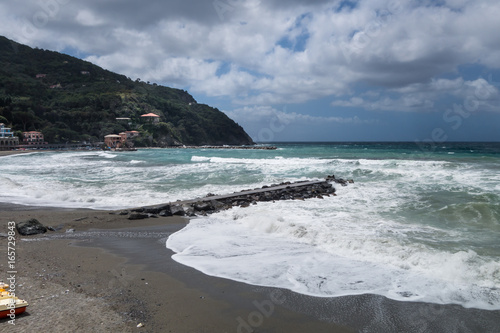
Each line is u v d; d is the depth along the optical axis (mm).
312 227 11156
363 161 34781
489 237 9812
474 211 12859
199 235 10750
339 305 5941
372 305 5926
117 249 9266
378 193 17984
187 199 17688
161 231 11375
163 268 7750
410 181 21250
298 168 32031
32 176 28062
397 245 8672
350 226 11273
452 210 13172
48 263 7980
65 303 5793
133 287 6637
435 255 7840
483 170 25516
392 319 5473
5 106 123750
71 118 140125
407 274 7188
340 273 7340
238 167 34094
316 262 8016
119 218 13109
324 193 19094
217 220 13148
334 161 35875
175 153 82188
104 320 5238
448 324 5316
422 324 5320
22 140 114438
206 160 49531
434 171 25125
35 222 11266
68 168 36250
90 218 13023
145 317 5434
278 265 7867
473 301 6008
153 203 16750
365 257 8242
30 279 6883
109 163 44281
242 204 16391
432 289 6484
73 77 186000
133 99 165875
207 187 22094
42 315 5289
